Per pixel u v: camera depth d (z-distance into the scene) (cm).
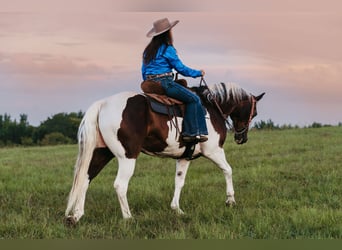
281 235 594
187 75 671
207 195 807
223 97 727
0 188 916
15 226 617
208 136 700
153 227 631
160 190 872
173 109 648
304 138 1666
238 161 1219
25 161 1405
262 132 1972
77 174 613
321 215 654
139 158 1324
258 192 827
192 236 594
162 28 641
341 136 1709
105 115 619
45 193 880
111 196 823
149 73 655
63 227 615
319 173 1026
